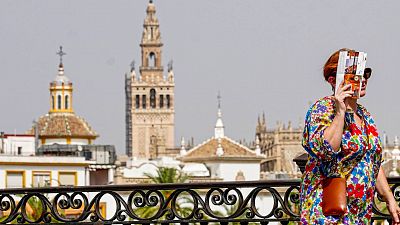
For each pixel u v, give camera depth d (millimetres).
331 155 13609
